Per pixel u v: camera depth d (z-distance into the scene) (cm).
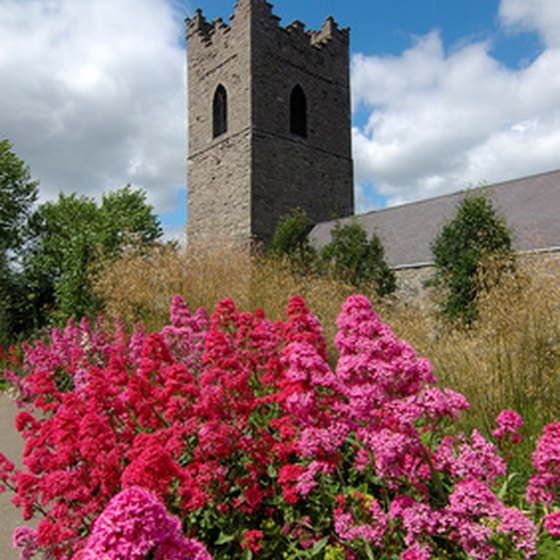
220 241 977
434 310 1023
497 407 432
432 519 217
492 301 594
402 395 239
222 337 329
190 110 2491
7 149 2530
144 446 254
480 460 239
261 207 2145
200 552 141
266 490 282
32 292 1886
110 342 781
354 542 247
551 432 258
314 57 2430
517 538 214
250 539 253
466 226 1170
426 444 326
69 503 251
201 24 2495
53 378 627
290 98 2314
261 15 2220
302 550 266
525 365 466
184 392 292
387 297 1185
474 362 500
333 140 2462
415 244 1636
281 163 2234
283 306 773
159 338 375
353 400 240
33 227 2577
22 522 369
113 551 129
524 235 1305
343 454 316
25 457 292
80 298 1299
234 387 308
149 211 2688
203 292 820
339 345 265
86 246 1342
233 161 2219
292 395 272
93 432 263
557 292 537
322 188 2378
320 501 275
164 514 138
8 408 738
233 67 2252
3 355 892
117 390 363
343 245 1463
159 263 878
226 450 267
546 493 258
